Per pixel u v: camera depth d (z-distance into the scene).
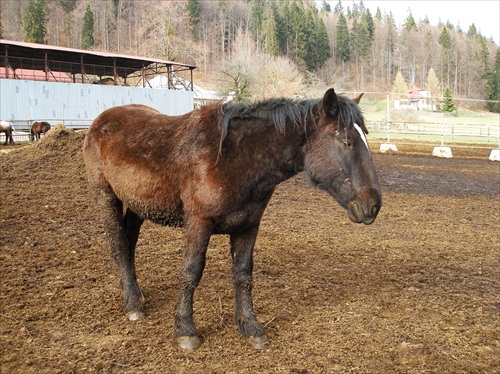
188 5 82.25
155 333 3.82
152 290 4.79
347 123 3.26
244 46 59.34
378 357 3.48
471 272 5.59
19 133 26.69
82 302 4.43
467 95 86.44
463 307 4.48
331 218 8.62
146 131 3.88
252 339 3.63
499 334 3.90
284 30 82.19
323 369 3.29
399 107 61.06
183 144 3.54
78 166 12.48
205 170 3.34
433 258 6.16
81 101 31.19
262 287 4.92
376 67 96.25
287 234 7.34
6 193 9.48
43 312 4.18
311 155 3.39
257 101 3.56
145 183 3.68
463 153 21.83
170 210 3.67
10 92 27.67
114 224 4.25
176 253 6.14
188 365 3.32
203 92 45.12
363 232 7.59
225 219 3.42
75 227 7.28
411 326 4.03
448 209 9.72
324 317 4.19
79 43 80.75
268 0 97.88
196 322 4.01
